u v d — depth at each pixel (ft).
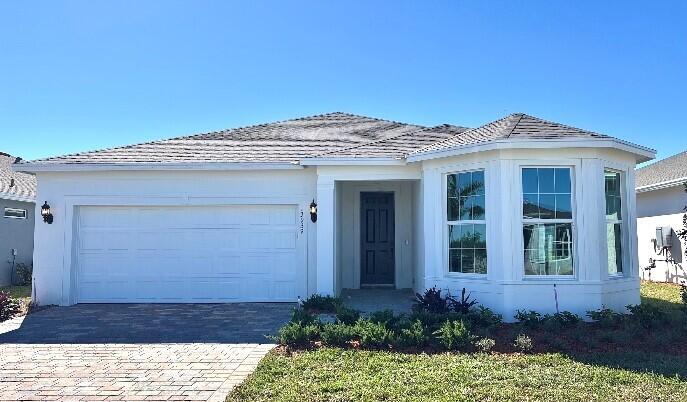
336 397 17.81
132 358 23.43
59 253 39.34
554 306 30.60
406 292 44.34
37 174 39.65
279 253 39.91
